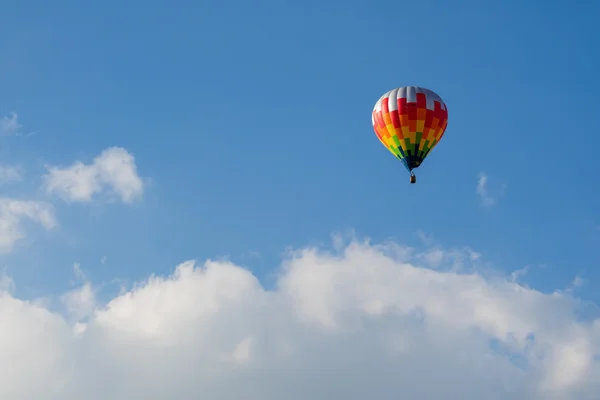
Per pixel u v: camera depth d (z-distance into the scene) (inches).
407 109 5157.5
